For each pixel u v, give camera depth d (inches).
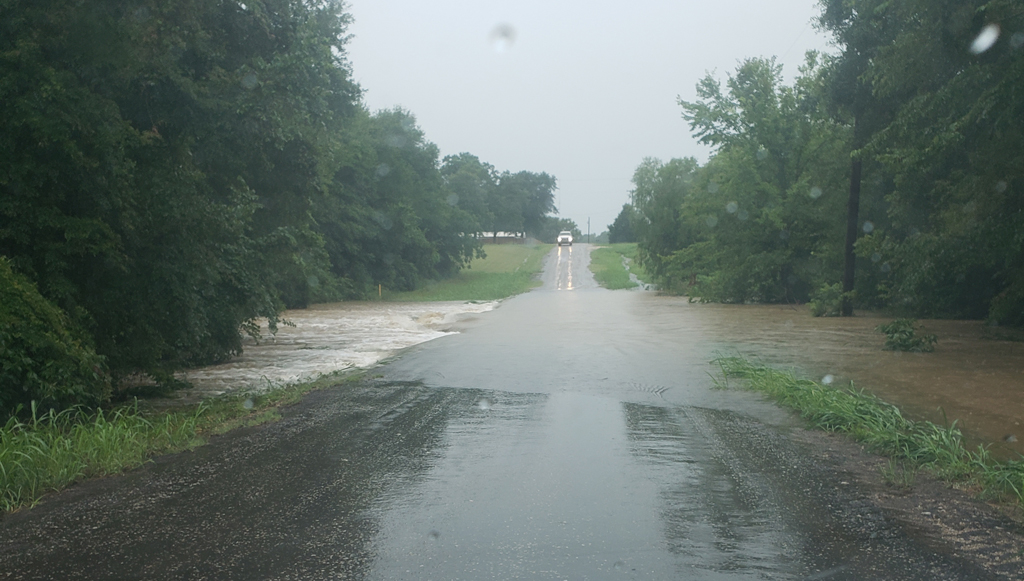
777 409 394.0
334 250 2005.4
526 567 171.2
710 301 1669.5
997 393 443.5
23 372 337.1
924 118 724.0
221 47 577.0
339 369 593.0
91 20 403.9
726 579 164.4
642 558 176.9
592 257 4195.4
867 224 1295.5
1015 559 177.6
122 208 416.2
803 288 1611.7
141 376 538.9
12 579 166.7
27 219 379.9
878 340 784.9
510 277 3159.5
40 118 367.6
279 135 541.6
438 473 259.4
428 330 997.8
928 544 188.1
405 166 2420.0
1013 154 692.1
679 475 257.0
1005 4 581.6
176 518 210.4
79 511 218.2
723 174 1690.5
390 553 180.5
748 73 1600.6
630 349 705.6
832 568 171.3
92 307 421.7
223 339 597.0
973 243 732.0
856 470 266.4
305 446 306.3
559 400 422.9
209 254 488.1
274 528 200.5
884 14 968.9
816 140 1541.6
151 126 478.6
